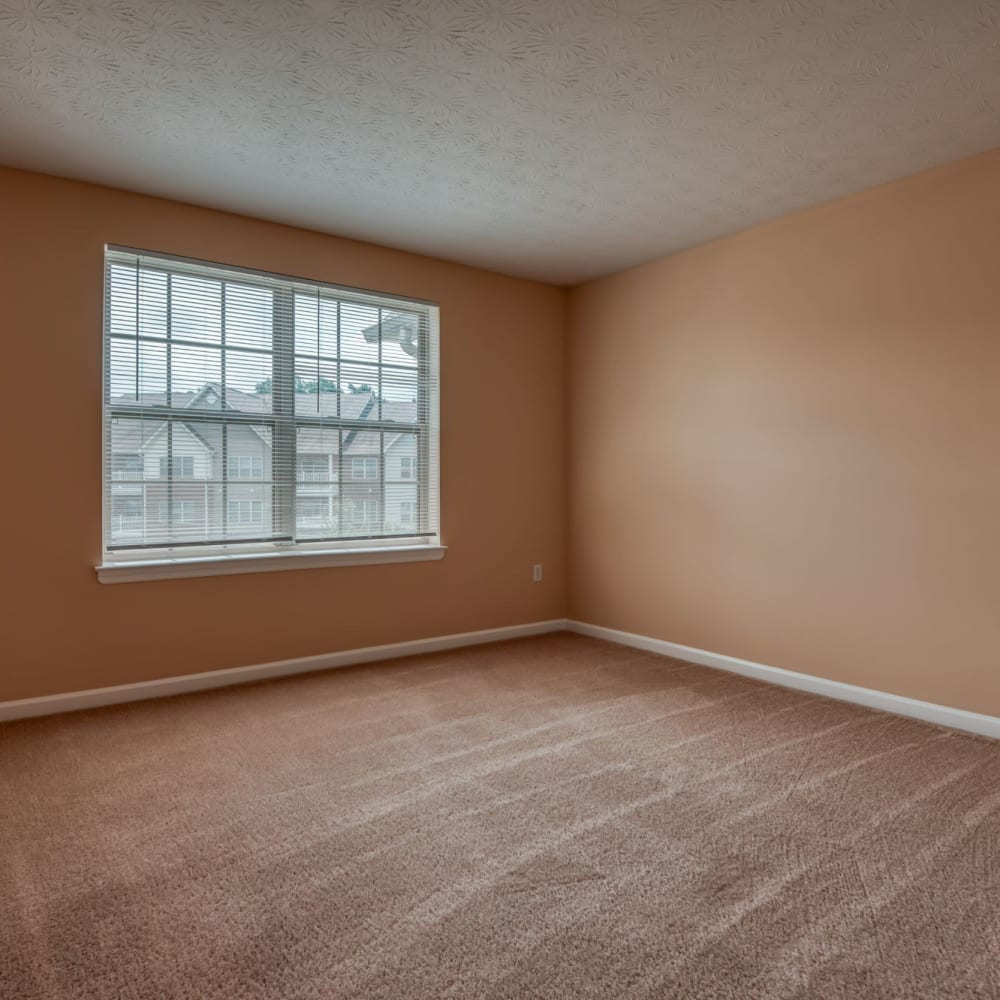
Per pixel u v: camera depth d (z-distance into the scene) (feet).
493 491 14.80
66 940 5.21
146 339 10.89
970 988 4.75
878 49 7.06
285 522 12.25
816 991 4.72
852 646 10.83
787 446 11.67
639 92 7.86
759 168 9.82
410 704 10.62
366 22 6.62
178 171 9.87
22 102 8.04
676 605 13.57
